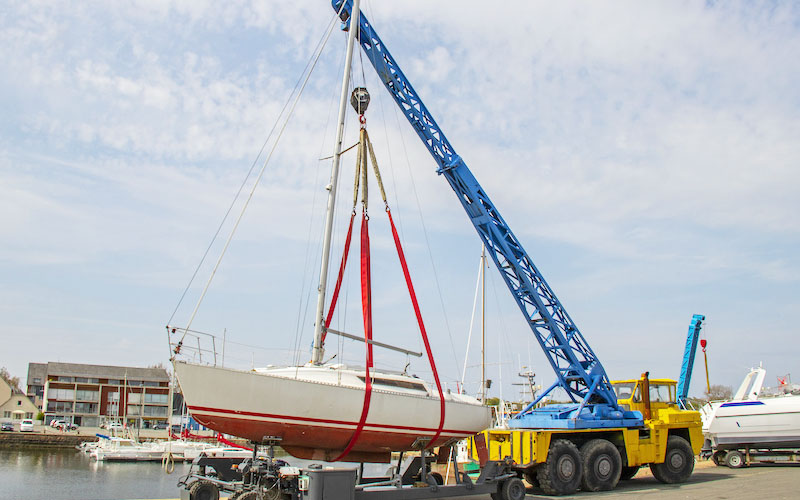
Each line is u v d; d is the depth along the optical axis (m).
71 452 48.19
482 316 28.95
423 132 18.52
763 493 13.84
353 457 12.58
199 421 10.84
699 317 26.98
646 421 17.34
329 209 13.59
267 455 11.33
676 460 17.11
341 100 14.09
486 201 18.53
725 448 21.33
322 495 9.85
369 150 14.45
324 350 13.12
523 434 15.16
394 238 14.09
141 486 26.83
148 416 69.88
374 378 12.64
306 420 11.41
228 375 10.82
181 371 10.60
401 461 13.05
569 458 15.02
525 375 26.55
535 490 15.60
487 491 12.59
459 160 18.41
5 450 48.47
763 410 20.44
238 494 10.19
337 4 17.12
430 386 13.68
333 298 13.82
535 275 18.59
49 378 67.75
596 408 16.88
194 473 11.91
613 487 15.61
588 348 18.39
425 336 13.51
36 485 27.06
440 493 11.84
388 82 18.19
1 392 69.69
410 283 13.78
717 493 14.21
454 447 13.79
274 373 11.78
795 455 21.66
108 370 71.56
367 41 17.48
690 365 26.78
